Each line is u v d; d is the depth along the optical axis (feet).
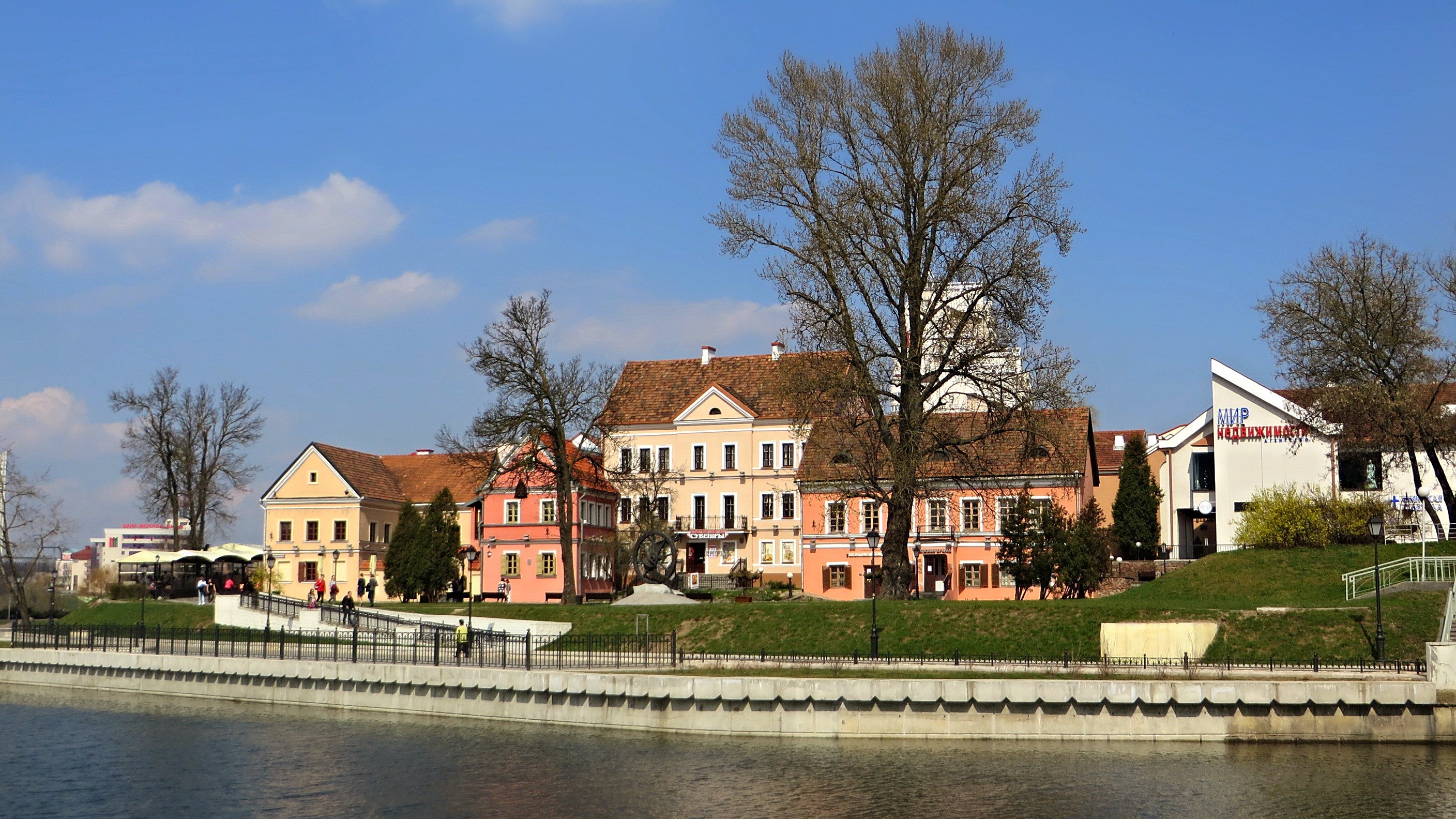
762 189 175.42
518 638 163.84
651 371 316.60
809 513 273.95
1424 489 235.81
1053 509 220.23
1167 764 112.88
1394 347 199.93
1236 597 188.55
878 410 173.47
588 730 133.90
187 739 136.36
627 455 272.10
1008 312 170.60
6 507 283.18
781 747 122.31
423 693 149.59
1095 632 155.02
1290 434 244.22
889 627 164.14
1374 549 176.86
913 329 173.47
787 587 258.57
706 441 294.66
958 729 124.16
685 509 293.64
